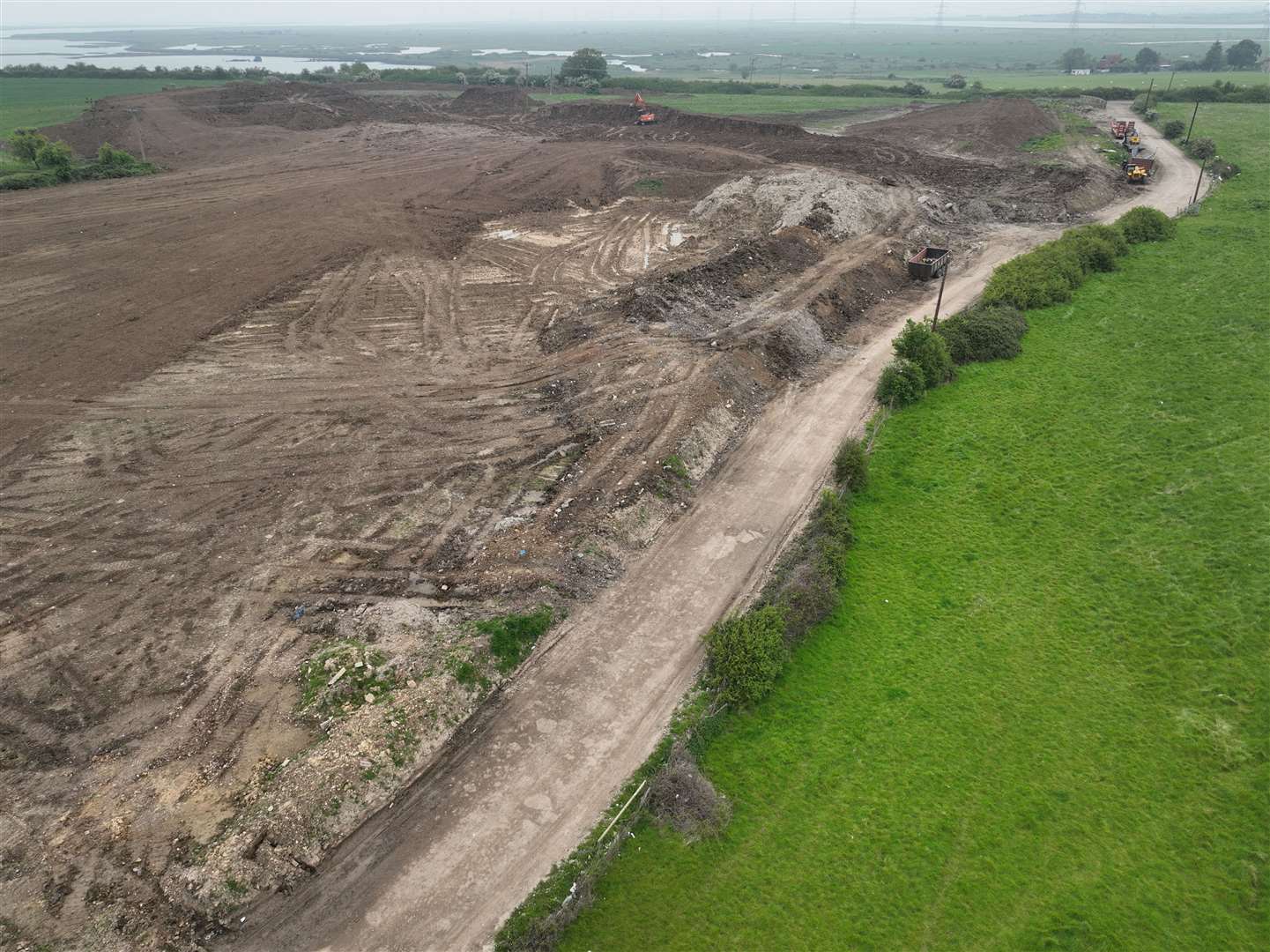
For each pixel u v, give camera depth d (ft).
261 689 60.59
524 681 62.44
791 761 57.06
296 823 49.03
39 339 115.75
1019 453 94.63
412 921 46.06
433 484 85.15
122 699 59.72
